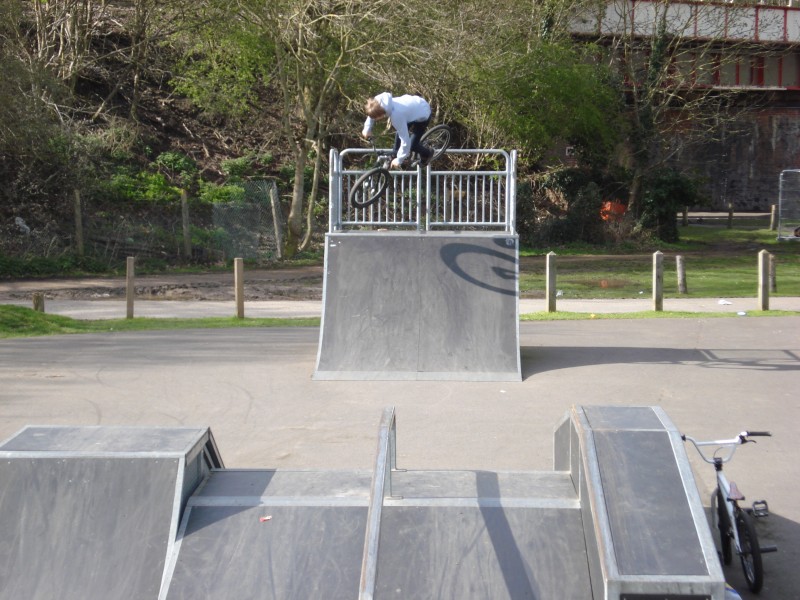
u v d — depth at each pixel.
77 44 28.72
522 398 9.26
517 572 3.81
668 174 36.12
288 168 33.19
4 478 4.09
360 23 25.03
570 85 31.45
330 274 11.25
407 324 10.69
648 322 14.57
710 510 6.09
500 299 10.96
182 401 9.02
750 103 47.25
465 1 27.86
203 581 3.83
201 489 4.38
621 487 3.77
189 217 27.88
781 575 5.04
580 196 34.34
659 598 3.41
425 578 3.79
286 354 11.52
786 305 17.94
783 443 7.60
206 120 34.81
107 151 29.73
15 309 14.09
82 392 9.32
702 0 35.41
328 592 3.79
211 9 26.44
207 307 18.03
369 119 9.63
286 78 27.94
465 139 33.84
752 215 50.72
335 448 7.47
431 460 7.12
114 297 19.73
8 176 25.88
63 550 3.92
